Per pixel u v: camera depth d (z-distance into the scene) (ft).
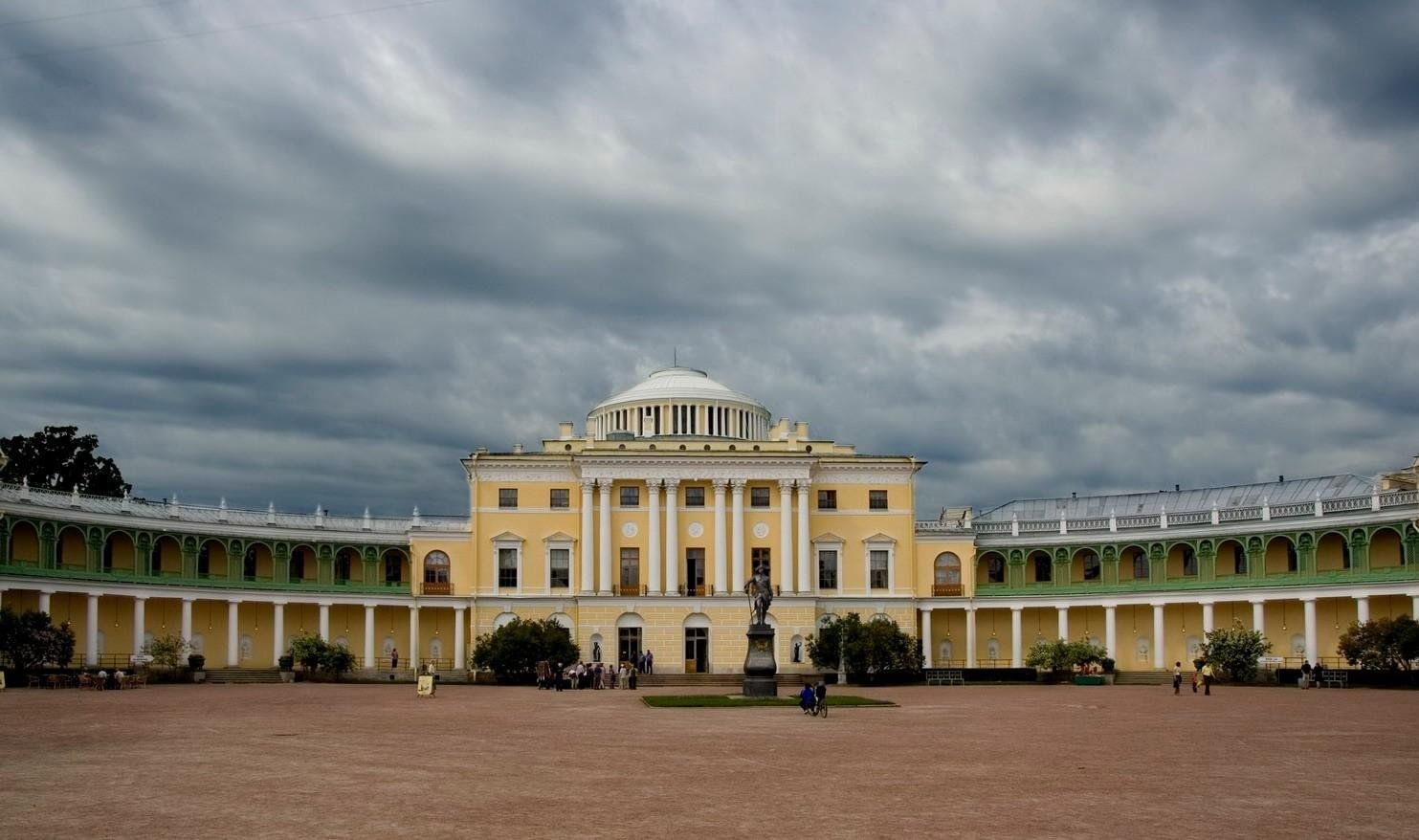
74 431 428.15
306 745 126.72
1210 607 348.59
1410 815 83.15
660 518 372.38
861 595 375.66
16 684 260.42
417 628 371.35
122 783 95.66
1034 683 335.67
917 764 112.37
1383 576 315.78
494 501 374.84
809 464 373.81
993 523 395.55
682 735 144.87
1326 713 187.83
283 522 366.22
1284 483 403.95
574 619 368.68
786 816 81.76
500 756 117.91
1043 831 76.48
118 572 331.36
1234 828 78.18
